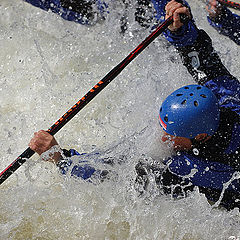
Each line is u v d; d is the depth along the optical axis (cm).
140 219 1023
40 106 1393
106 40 1573
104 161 1004
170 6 1058
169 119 920
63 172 1013
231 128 935
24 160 1012
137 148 998
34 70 1517
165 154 960
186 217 1022
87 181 1012
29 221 1034
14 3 1806
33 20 1722
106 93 1384
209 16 1259
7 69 1532
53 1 1555
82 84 1459
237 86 1053
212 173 948
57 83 1465
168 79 1334
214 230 1016
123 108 1327
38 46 1609
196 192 980
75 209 1048
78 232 1021
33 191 1081
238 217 1022
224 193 985
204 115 905
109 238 1012
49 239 1006
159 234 1012
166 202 1009
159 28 1059
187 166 947
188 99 920
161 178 974
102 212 1040
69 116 1025
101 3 1535
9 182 1143
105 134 1277
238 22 1248
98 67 1507
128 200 1026
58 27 1666
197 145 938
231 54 1484
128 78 1416
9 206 1057
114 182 1012
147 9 1459
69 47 1589
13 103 1409
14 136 1300
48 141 998
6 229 1016
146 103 1309
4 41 1641
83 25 1622
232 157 945
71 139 1278
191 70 1110
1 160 1231
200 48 1076
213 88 1066
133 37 1528
